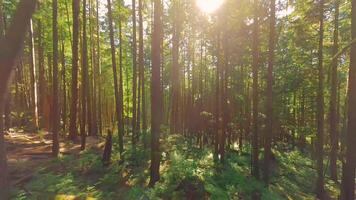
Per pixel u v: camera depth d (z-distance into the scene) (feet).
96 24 100.53
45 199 31.12
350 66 35.50
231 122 82.53
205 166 54.13
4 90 15.29
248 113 86.07
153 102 42.47
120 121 57.21
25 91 97.55
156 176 41.96
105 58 125.90
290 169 75.31
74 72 64.23
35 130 74.49
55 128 50.24
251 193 47.67
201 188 40.70
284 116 92.79
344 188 35.35
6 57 14.88
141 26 72.79
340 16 64.54
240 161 67.67
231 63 80.59
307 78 78.18
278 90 78.54
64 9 88.33
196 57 125.59
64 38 91.40
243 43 75.00
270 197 48.06
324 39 72.38
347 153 35.32
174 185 40.57
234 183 48.98
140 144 60.08
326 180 72.54
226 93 69.77
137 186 39.17
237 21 69.05
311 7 62.75
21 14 15.05
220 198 39.52
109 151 49.29
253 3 64.34
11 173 37.37
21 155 48.49
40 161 45.62
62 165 44.73
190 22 89.30
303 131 86.12
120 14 78.33
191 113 101.30
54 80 51.90
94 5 97.45
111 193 36.73
